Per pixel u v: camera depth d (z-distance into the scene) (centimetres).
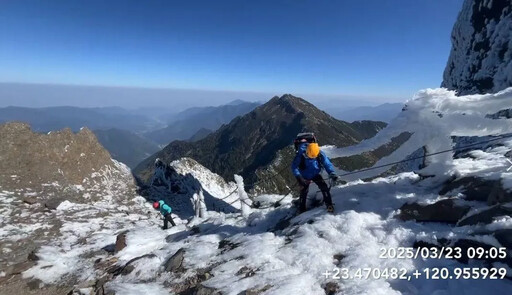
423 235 671
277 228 965
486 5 2962
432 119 864
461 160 913
